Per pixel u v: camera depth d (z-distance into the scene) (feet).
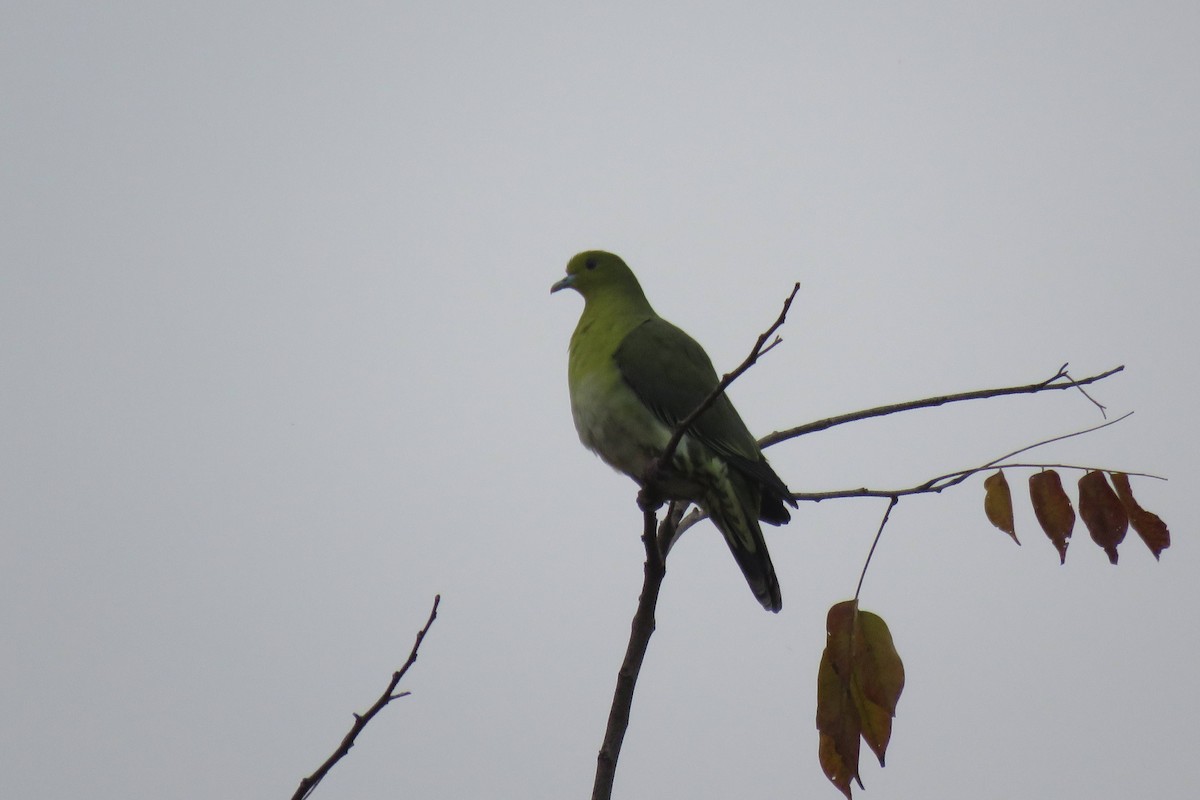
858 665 21.70
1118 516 25.36
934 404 33.91
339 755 21.20
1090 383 31.86
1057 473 25.88
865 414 35.17
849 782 21.34
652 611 25.96
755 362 24.31
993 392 33.01
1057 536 25.58
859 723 21.54
